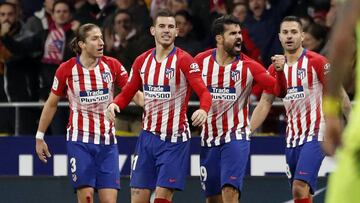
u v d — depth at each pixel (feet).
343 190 43.27
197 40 109.91
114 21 109.50
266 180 103.24
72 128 87.92
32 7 114.73
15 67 111.75
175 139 84.07
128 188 104.58
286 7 111.45
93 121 87.76
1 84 112.16
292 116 88.53
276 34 111.04
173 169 83.71
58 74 88.22
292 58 88.22
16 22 112.16
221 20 86.12
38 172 105.81
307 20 109.70
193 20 109.91
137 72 84.89
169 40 83.41
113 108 83.30
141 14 110.22
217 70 86.53
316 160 86.58
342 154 43.60
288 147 89.10
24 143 105.81
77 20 112.16
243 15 111.04
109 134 88.07
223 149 86.74
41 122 89.86
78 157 87.30
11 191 104.88
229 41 85.40
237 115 86.74
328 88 41.39
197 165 104.22
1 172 105.81
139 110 105.70
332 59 40.73
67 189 104.83
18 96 112.06
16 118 107.96
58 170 105.81
